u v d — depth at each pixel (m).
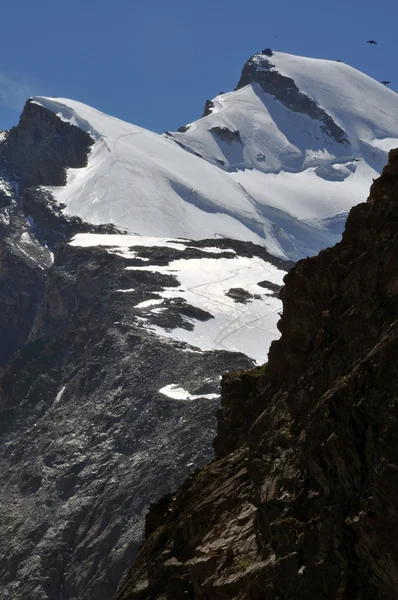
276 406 55.84
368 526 38.84
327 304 55.41
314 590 41.28
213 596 48.28
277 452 51.12
